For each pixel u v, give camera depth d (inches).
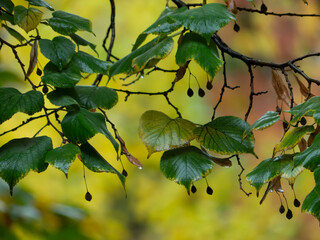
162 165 109.9
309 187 304.8
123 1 288.5
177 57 108.3
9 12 112.8
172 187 340.2
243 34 315.6
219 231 317.1
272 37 313.6
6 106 106.3
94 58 111.0
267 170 106.9
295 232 317.4
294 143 105.3
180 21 108.1
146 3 288.8
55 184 286.7
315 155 102.3
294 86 303.6
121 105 310.7
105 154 304.7
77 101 109.3
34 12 110.3
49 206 139.2
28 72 111.3
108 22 290.2
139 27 289.0
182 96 315.0
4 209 137.0
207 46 108.3
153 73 302.5
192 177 109.1
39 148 105.5
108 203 370.3
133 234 384.5
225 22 107.8
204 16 108.2
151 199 344.5
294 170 106.3
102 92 112.3
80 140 106.3
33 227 137.3
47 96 107.9
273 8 314.0
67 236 137.9
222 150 110.0
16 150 105.4
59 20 110.5
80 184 312.0
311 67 313.1
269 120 107.0
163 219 336.5
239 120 111.4
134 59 109.4
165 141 110.3
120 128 314.5
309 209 103.3
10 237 136.9
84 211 140.7
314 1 313.3
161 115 111.5
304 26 313.0
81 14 282.2
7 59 233.0
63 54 109.4
